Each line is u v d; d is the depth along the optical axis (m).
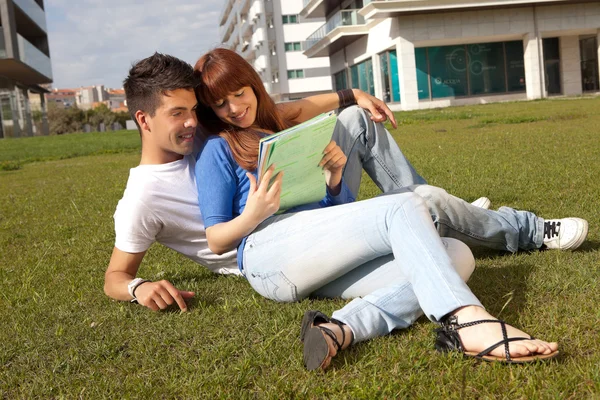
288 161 2.04
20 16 34.09
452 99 27.22
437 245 1.83
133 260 2.45
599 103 16.66
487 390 1.55
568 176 4.64
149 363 1.96
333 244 2.02
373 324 1.89
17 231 5.07
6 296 2.94
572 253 2.65
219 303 2.46
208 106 2.29
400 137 11.41
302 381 1.72
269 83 46.53
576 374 1.57
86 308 2.59
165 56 2.19
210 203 2.20
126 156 15.20
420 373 1.68
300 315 2.18
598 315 1.93
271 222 2.20
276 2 46.16
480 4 24.89
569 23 26.41
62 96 153.75
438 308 1.75
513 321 1.97
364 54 30.64
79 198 7.05
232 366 1.85
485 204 3.10
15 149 20.62
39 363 2.05
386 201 1.93
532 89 26.86
